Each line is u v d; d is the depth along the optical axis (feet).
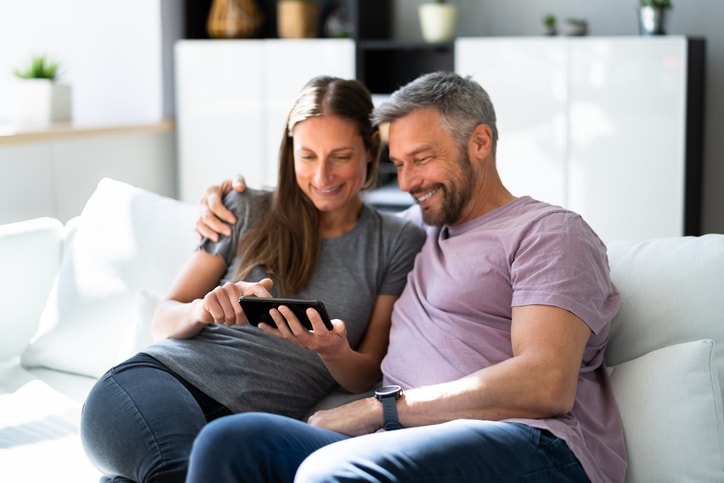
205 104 15.56
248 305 5.83
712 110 14.29
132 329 7.02
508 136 14.03
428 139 6.22
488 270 5.86
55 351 7.59
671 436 5.44
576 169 13.73
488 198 6.39
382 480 4.71
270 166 15.38
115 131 13.65
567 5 15.07
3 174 11.55
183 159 15.76
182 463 5.40
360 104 6.72
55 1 15.06
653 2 13.47
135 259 7.63
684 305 5.97
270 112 15.26
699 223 14.24
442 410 5.33
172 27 15.69
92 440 5.78
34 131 11.64
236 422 4.89
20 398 6.97
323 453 4.84
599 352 5.95
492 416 5.25
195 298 6.79
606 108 13.46
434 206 6.36
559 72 13.64
